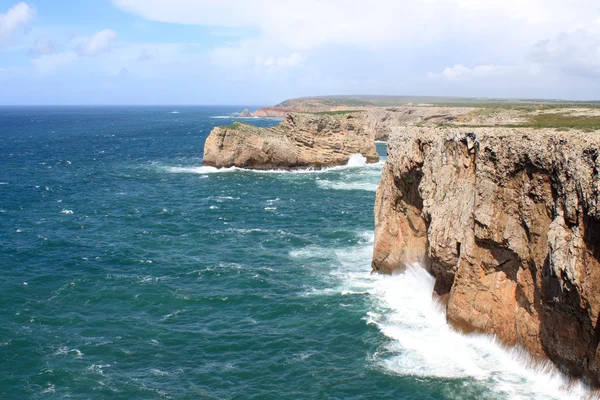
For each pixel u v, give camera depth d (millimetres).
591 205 19812
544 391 23906
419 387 25453
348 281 40500
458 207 29688
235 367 28578
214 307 36562
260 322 34000
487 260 27906
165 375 27922
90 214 64938
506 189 26047
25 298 37719
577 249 20750
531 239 24797
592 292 20203
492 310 28078
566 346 23125
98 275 42719
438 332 30766
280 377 27453
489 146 26719
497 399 23859
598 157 19812
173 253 48719
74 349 30578
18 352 30078
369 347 29812
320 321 33562
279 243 51938
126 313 35594
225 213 65938
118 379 27531
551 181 23359
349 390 25875
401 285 38719
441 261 31047
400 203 38438
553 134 23859
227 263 45625
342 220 61875
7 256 47125
